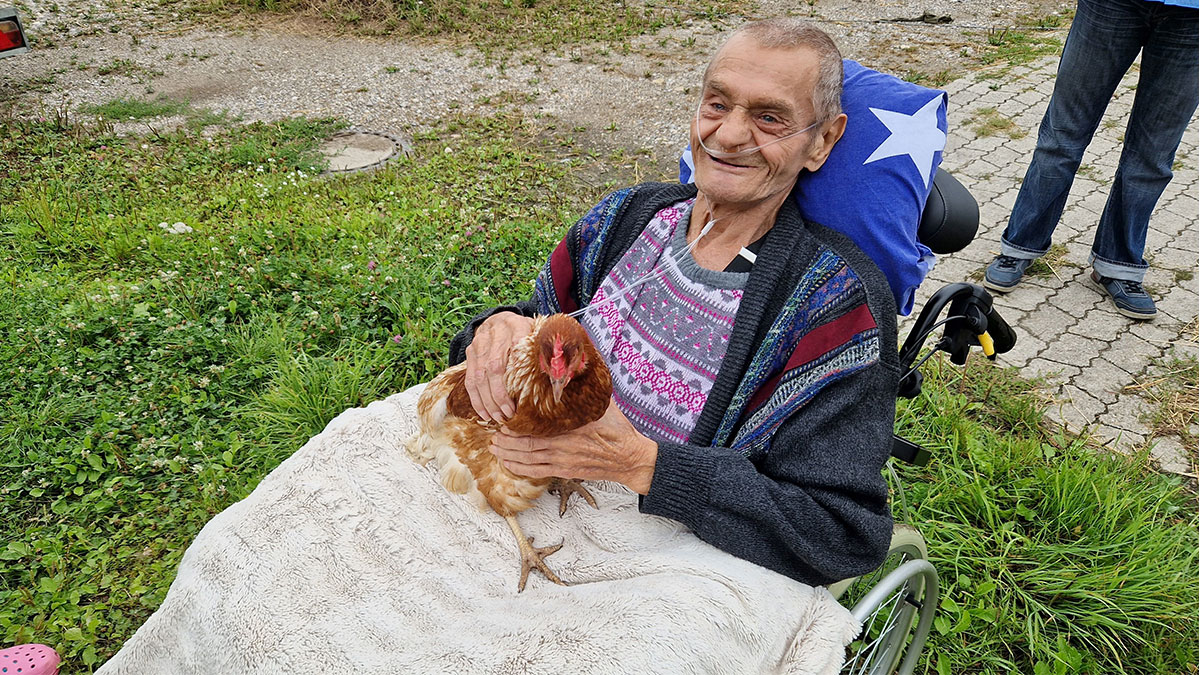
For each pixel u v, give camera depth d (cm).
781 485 167
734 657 154
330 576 172
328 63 755
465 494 190
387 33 823
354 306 380
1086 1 339
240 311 384
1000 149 542
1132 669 241
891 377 172
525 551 179
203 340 358
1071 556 265
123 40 802
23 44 608
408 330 357
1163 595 245
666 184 207
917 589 206
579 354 156
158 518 286
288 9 879
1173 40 322
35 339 350
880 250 178
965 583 254
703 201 186
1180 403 337
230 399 337
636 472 168
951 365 355
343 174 545
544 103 668
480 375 179
